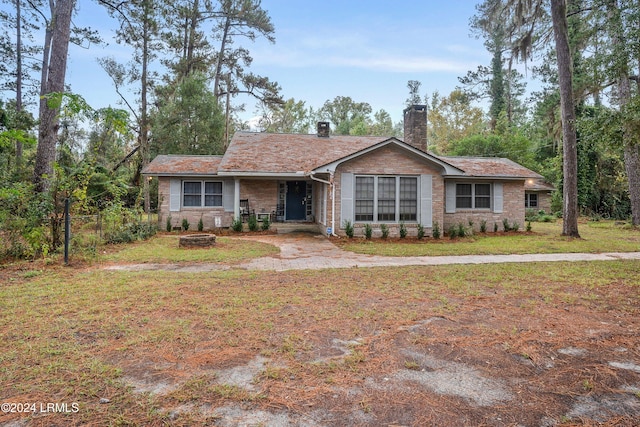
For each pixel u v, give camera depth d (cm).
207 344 349
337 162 1284
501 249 1068
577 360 324
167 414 235
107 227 1108
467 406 249
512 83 3938
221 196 1581
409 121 1844
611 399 260
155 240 1206
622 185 2291
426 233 1347
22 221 791
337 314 445
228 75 2939
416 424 227
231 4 2661
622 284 624
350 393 264
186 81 2384
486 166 1642
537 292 566
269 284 605
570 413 242
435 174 1354
